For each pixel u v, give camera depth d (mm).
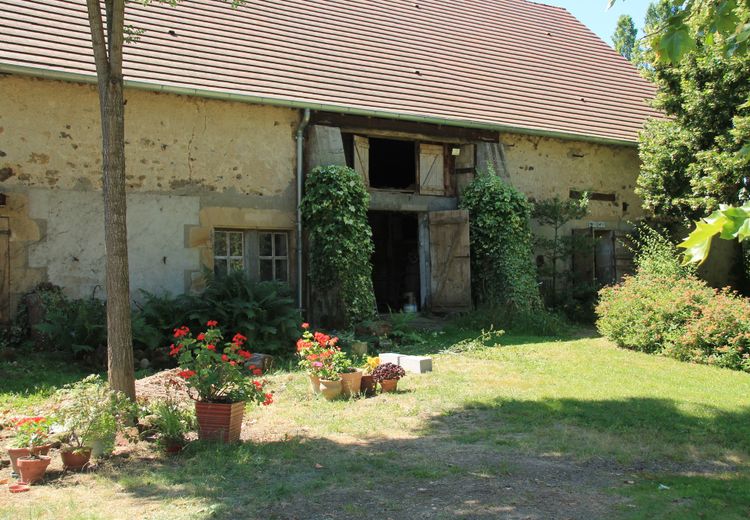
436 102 13602
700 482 4754
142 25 11781
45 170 9930
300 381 8055
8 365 8430
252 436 5891
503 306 12953
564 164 15180
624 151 16094
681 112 13852
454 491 4543
